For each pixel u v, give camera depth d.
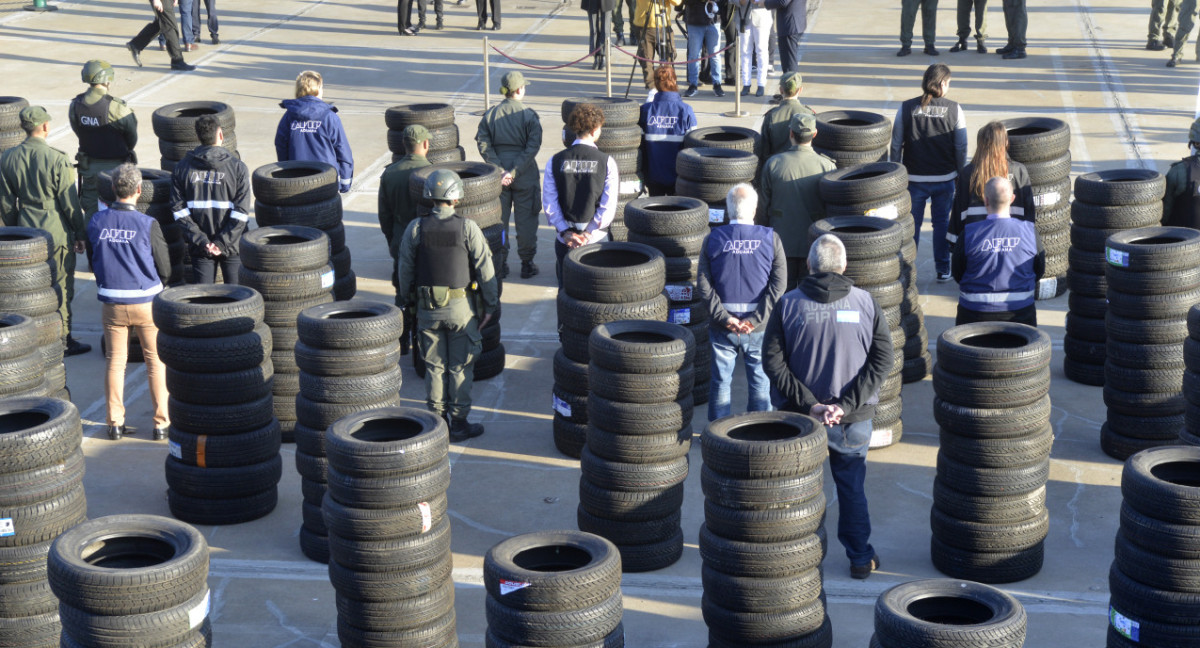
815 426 9.96
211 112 18.94
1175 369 12.88
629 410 11.11
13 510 9.72
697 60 28.95
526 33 37.69
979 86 29.91
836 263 10.80
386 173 15.69
